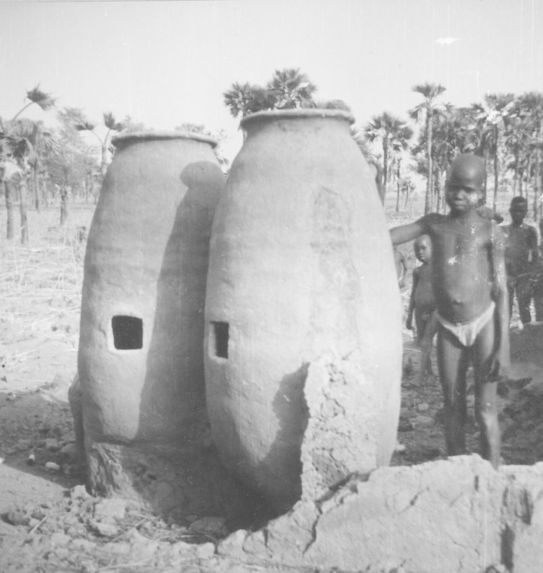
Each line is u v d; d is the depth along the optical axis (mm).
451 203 4488
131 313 4727
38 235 23078
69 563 3881
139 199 4773
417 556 3662
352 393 3910
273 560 3811
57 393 8047
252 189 4246
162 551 4000
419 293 9180
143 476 4844
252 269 4137
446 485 3666
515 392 6820
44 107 14781
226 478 4828
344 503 3707
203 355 4668
